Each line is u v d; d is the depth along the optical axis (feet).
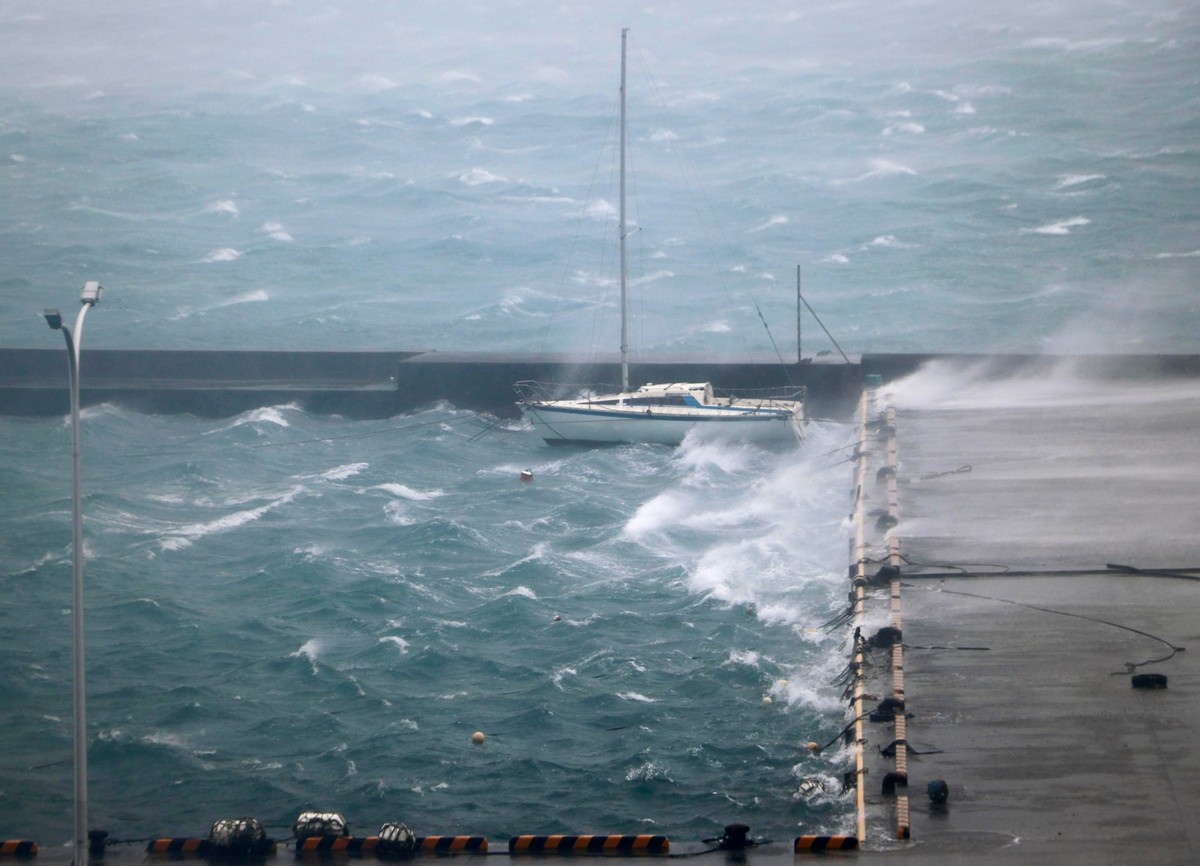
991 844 150.71
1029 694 184.65
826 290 558.15
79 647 146.10
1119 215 645.92
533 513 314.55
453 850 158.10
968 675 191.31
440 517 309.01
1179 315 502.38
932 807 158.40
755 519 303.48
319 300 580.30
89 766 203.62
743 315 529.04
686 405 361.92
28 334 533.55
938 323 506.48
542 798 191.21
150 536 302.86
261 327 540.93
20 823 188.44
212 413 403.13
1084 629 204.95
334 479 341.41
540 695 221.46
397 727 212.64
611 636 242.99
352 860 156.56
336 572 276.82
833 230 653.71
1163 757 166.91
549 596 262.47
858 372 379.35
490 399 397.60
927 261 591.78
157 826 187.32
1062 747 170.40
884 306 531.09
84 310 146.51
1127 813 155.33
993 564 234.38
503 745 206.69
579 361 393.70
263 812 190.39
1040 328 495.00
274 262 644.69
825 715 208.23
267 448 370.12
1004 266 580.30
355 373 420.36
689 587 263.08
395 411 400.06
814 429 370.94
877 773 167.53
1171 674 188.55
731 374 385.29
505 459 359.46
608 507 315.17
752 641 237.04
